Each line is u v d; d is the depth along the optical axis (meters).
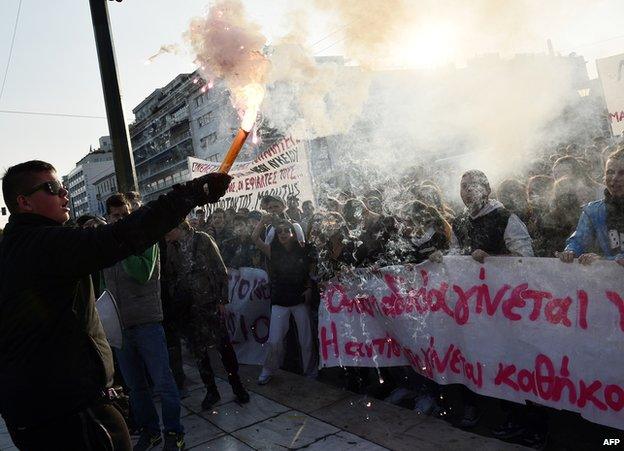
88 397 1.86
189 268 4.28
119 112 5.73
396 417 3.59
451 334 3.52
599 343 2.81
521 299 3.13
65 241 1.70
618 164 2.92
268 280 5.36
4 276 1.80
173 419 3.43
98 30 5.68
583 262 2.84
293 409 3.98
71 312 1.84
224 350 4.24
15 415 1.81
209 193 1.67
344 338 4.23
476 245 3.51
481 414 3.59
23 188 1.90
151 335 3.49
